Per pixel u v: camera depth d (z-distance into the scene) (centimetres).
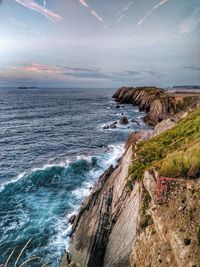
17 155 4184
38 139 5409
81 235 1642
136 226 1273
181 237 970
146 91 11450
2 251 1770
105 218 1605
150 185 1349
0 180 3055
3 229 2012
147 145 2067
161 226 1098
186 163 1280
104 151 4250
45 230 1989
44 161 3831
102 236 1510
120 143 4841
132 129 6184
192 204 1066
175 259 953
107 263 1358
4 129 6562
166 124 2948
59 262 1664
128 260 1219
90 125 7050
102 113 9631
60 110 11138
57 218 2155
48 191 2681
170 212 1120
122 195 1641
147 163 1716
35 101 16388
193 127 2036
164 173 1327
